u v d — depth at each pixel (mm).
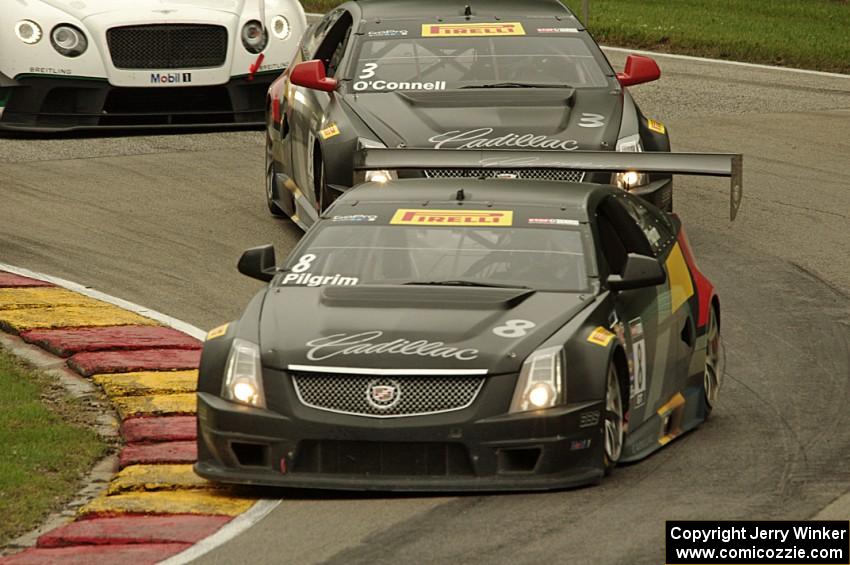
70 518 28188
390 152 37500
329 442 27891
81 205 53844
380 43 48531
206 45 60969
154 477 29609
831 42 94188
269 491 28812
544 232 31828
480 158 36938
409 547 25219
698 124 69375
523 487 27594
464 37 48750
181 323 41375
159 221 52156
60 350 38594
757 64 87500
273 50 62000
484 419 27578
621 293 31109
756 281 46406
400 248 31750
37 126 60438
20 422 33438
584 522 26219
